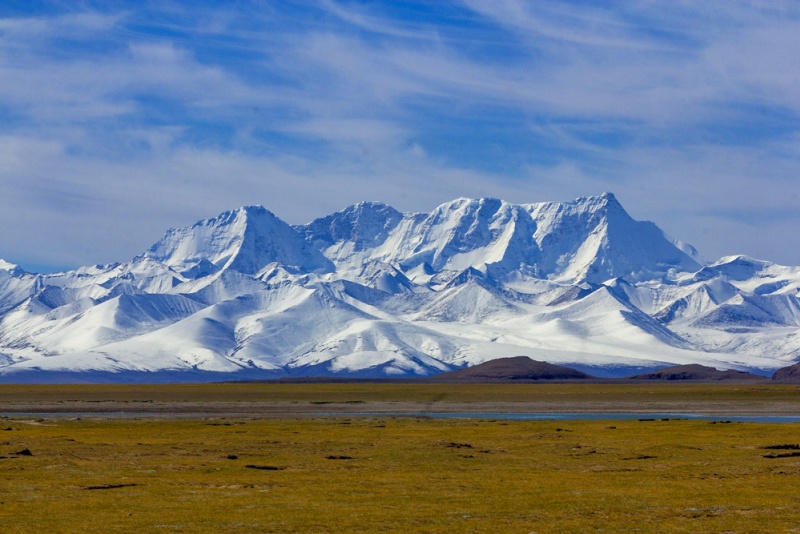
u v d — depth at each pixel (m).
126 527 120.19
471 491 152.25
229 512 131.38
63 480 164.25
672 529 119.44
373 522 124.00
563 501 141.50
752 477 170.62
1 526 120.25
